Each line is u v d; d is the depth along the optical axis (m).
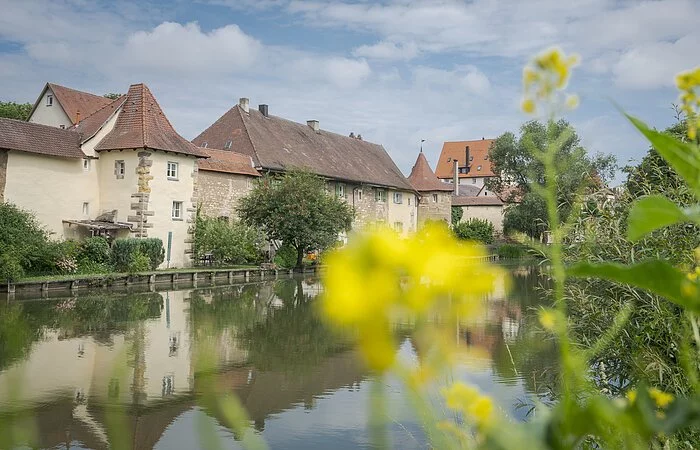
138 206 26.78
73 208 26.55
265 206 30.03
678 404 0.84
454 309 0.56
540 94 0.75
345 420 7.70
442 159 95.00
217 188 31.72
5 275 20.41
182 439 6.88
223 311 17.78
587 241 4.97
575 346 4.59
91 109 34.28
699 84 0.91
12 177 24.27
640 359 3.79
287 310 18.09
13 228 21.31
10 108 46.94
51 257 23.48
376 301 0.51
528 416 5.05
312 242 30.19
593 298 4.78
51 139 25.89
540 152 1.04
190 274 26.92
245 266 30.34
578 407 0.82
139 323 15.43
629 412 0.82
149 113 28.34
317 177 31.59
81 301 19.20
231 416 1.11
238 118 38.00
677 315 4.00
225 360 11.33
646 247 4.66
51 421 7.40
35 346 12.21
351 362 11.24
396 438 6.16
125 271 25.12
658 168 5.02
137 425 7.35
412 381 0.59
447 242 0.55
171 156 28.16
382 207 46.22
